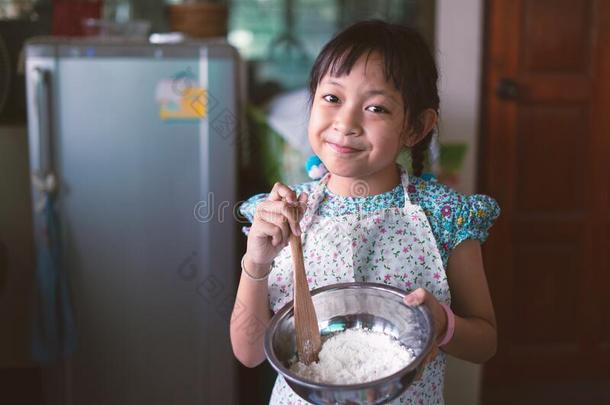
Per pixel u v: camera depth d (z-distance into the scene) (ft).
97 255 6.89
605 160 8.39
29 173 8.12
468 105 7.93
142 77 6.61
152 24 9.20
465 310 3.52
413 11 9.20
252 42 9.40
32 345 7.11
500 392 8.69
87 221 6.83
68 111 6.63
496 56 8.04
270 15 9.37
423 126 3.43
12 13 8.66
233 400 7.14
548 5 7.98
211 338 7.04
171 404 7.15
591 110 8.25
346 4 9.38
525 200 8.42
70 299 6.93
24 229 8.18
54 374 7.04
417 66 3.27
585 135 8.31
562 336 8.79
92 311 6.98
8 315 8.23
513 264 8.57
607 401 8.48
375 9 9.30
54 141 6.67
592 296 8.71
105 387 7.10
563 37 8.05
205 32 8.48
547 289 8.66
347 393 2.66
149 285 6.96
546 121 8.25
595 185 8.43
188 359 7.08
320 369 3.10
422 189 3.55
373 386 2.64
